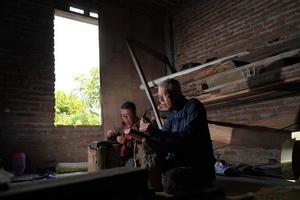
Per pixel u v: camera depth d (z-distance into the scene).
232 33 5.39
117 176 1.31
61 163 4.80
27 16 5.07
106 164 3.10
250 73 3.86
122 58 5.99
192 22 6.22
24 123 4.80
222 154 5.20
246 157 4.79
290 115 3.97
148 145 2.46
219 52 5.61
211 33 5.79
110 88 5.73
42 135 4.94
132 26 6.27
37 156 4.84
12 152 4.64
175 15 6.64
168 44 6.67
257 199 2.21
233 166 3.98
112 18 6.02
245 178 3.41
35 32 5.11
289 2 4.52
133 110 3.36
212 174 2.49
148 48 5.73
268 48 4.10
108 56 5.83
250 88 3.77
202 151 2.49
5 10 4.89
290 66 3.34
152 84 5.51
